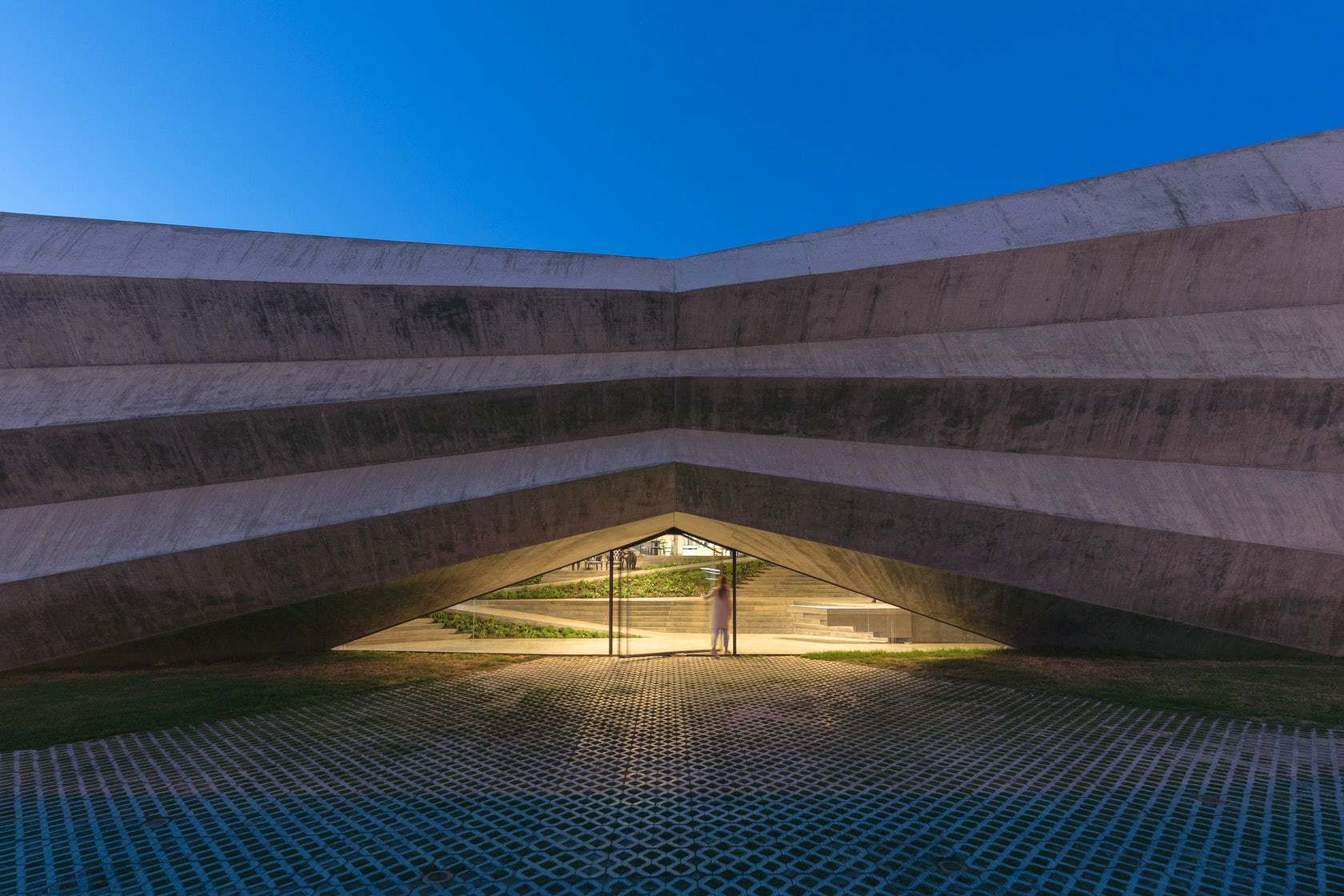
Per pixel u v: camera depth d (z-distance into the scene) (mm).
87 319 9727
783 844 4480
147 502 9664
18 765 6211
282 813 5051
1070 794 5312
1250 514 9062
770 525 10922
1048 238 10398
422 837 4625
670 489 11367
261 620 10492
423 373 10742
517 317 11172
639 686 9586
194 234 10359
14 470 9156
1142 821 4801
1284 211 9555
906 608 12734
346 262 10711
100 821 4922
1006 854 4305
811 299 11156
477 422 10734
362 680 9977
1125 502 9430
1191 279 10023
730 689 9375
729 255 11859
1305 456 9266
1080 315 10516
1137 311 10305
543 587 17266
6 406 9172
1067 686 9125
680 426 11664
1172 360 9641
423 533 10188
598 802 5258
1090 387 9766
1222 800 5180
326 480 10227
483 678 10250
